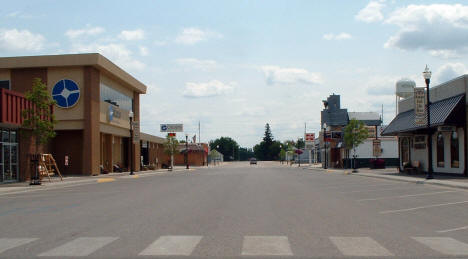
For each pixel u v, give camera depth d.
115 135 50.19
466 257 7.41
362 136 46.62
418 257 7.40
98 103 42.50
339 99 78.38
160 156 76.44
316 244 8.44
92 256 7.55
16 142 31.00
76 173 42.25
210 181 30.52
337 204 15.26
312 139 85.62
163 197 18.28
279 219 11.69
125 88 52.53
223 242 8.63
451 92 30.55
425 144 35.69
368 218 11.88
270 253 7.68
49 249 8.15
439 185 23.70
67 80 40.66
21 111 27.91
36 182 27.53
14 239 9.21
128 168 54.50
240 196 18.39
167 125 79.44
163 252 7.78
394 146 61.50
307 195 18.77
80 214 13.11
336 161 72.44
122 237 9.23
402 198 17.28
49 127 28.20
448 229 10.17
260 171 53.16
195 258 7.34
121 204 15.70
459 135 29.86
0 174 28.81
